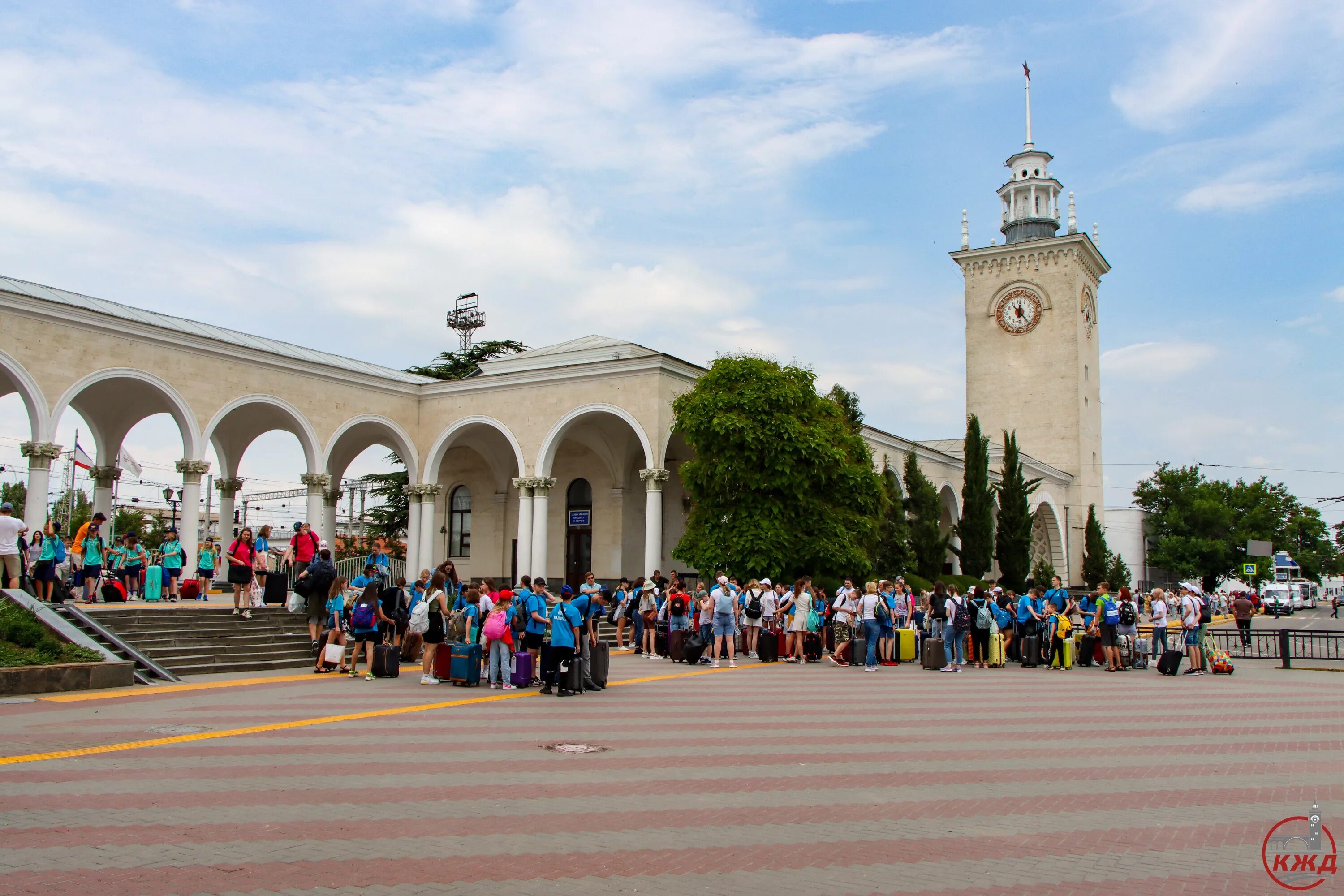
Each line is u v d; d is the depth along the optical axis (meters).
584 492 35.47
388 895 5.53
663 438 29.06
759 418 25.44
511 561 36.22
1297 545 81.94
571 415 30.39
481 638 16.23
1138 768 9.71
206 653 17.81
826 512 25.94
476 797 7.95
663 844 6.66
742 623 23.53
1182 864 6.40
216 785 8.18
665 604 23.47
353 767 9.05
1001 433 55.78
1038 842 6.88
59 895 5.39
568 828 7.02
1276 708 14.74
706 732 11.46
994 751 10.51
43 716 11.84
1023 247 55.75
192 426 26.36
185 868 5.93
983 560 39.50
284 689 15.14
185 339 26.33
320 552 19.03
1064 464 54.34
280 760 9.30
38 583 17.91
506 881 5.82
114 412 27.92
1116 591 52.94
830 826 7.24
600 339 36.75
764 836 6.91
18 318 22.98
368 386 31.67
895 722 12.57
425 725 11.70
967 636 23.02
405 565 34.72
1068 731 12.09
